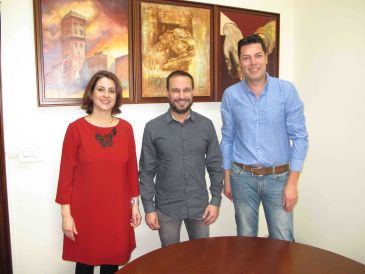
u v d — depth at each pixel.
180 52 2.31
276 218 1.91
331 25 2.44
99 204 1.71
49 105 1.96
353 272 1.17
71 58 1.99
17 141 1.94
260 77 1.78
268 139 1.85
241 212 1.99
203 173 1.99
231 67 2.53
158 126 1.92
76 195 1.72
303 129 1.83
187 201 1.94
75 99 2.02
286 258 1.29
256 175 1.90
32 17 1.90
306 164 2.72
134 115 2.25
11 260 1.98
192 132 1.93
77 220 1.72
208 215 1.98
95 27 2.03
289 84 1.83
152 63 2.23
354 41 2.28
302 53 2.71
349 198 2.38
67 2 1.95
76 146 1.71
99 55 2.06
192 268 1.21
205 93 2.44
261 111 1.84
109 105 1.75
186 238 2.56
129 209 1.84
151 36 2.21
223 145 2.05
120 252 1.76
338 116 2.43
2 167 1.90
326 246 2.58
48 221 2.07
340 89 2.40
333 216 2.51
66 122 2.05
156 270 1.20
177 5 2.28
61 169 1.72
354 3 2.26
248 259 1.28
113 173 1.73
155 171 2.00
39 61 1.91
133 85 2.18
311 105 2.65
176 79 1.83
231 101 1.95
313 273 1.17
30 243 2.03
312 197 2.69
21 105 1.93
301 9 2.69
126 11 2.12
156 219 1.95
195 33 2.35
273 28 2.67
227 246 1.41
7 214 1.93
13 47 1.87
